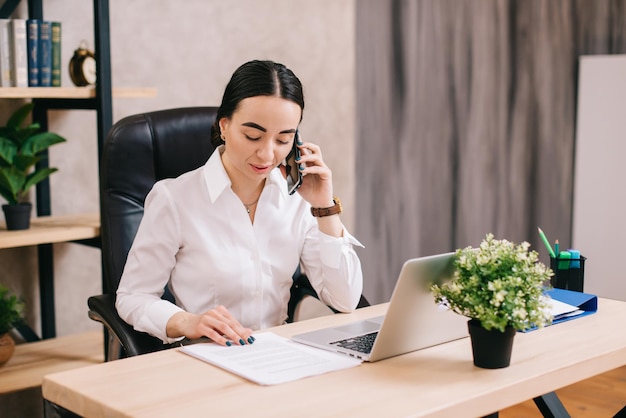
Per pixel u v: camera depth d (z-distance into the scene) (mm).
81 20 2912
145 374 1405
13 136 2502
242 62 3424
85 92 2539
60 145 2896
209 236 1944
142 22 3088
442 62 4281
